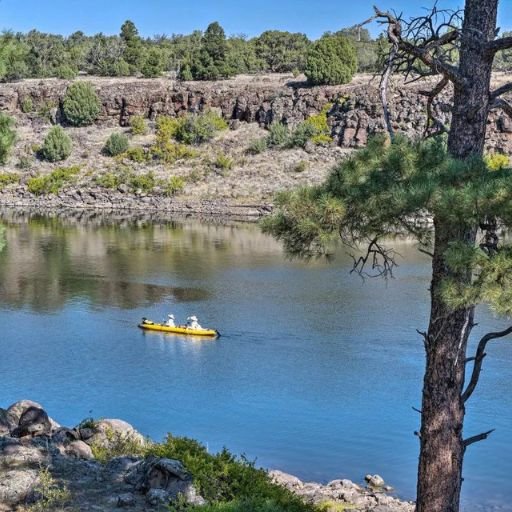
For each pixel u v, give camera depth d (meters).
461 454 13.01
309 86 111.69
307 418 25.62
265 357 32.81
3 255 59.31
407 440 23.81
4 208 93.50
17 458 14.28
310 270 52.78
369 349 33.91
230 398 27.61
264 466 21.78
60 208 93.81
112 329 37.53
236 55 127.94
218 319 39.47
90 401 27.42
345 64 111.31
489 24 12.77
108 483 13.51
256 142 103.69
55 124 118.44
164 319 39.53
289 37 138.12
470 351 33.06
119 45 144.12
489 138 90.19
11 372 30.67
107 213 88.88
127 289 46.97
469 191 10.89
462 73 12.90
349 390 28.42
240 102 112.88
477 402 26.97
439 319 12.70
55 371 30.80
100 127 117.00
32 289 46.91
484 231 13.10
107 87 120.38
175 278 50.44
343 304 42.62
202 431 24.53
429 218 12.32
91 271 52.88
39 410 16.72
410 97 95.81
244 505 11.34
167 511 12.23
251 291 46.22
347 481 19.92
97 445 16.52
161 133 109.81
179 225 78.06
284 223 12.98
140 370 31.00
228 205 90.06
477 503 19.38
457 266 11.03
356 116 101.88
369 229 12.47
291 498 13.62
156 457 13.49
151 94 116.88
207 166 101.06
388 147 12.57
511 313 10.76
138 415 26.06
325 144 102.62
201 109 115.31
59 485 13.29
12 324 38.50
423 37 12.72
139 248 63.09
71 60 140.12
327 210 12.12
